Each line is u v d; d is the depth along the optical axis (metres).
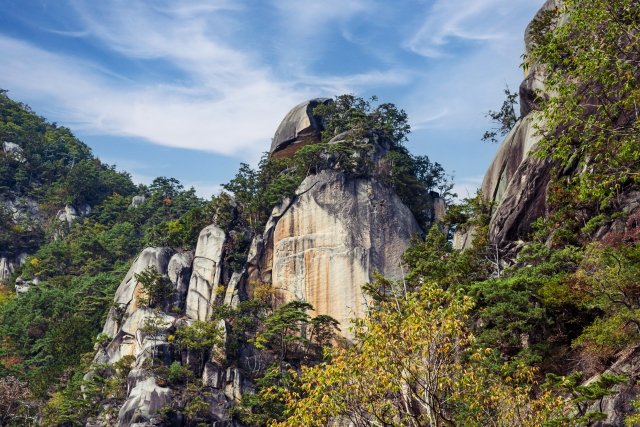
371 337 22.62
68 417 80.56
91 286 124.88
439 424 22.69
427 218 107.44
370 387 22.94
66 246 149.38
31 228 165.25
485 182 64.50
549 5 63.06
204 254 100.44
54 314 117.88
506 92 72.06
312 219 98.44
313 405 23.08
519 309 37.91
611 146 25.28
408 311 23.48
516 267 45.47
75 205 178.00
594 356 31.17
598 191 24.33
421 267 51.69
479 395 23.50
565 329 38.12
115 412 80.69
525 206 53.66
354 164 103.31
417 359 22.38
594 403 27.41
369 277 93.12
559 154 24.98
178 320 92.50
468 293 39.31
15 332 115.69
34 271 145.88
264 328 89.62
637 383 26.77
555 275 39.12
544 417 24.30
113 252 148.50
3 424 76.69
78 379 91.19
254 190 107.94
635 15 24.97
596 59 24.48
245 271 98.00
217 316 89.06
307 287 94.56
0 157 184.00
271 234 100.44
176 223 110.81
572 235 45.25
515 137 61.03
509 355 38.00
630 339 29.47
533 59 26.70
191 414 75.94
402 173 107.31
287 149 121.62
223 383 81.38
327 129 117.88
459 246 67.00
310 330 88.19
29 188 182.50
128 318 94.62
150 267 99.38
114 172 197.12
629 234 38.94
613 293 31.38
